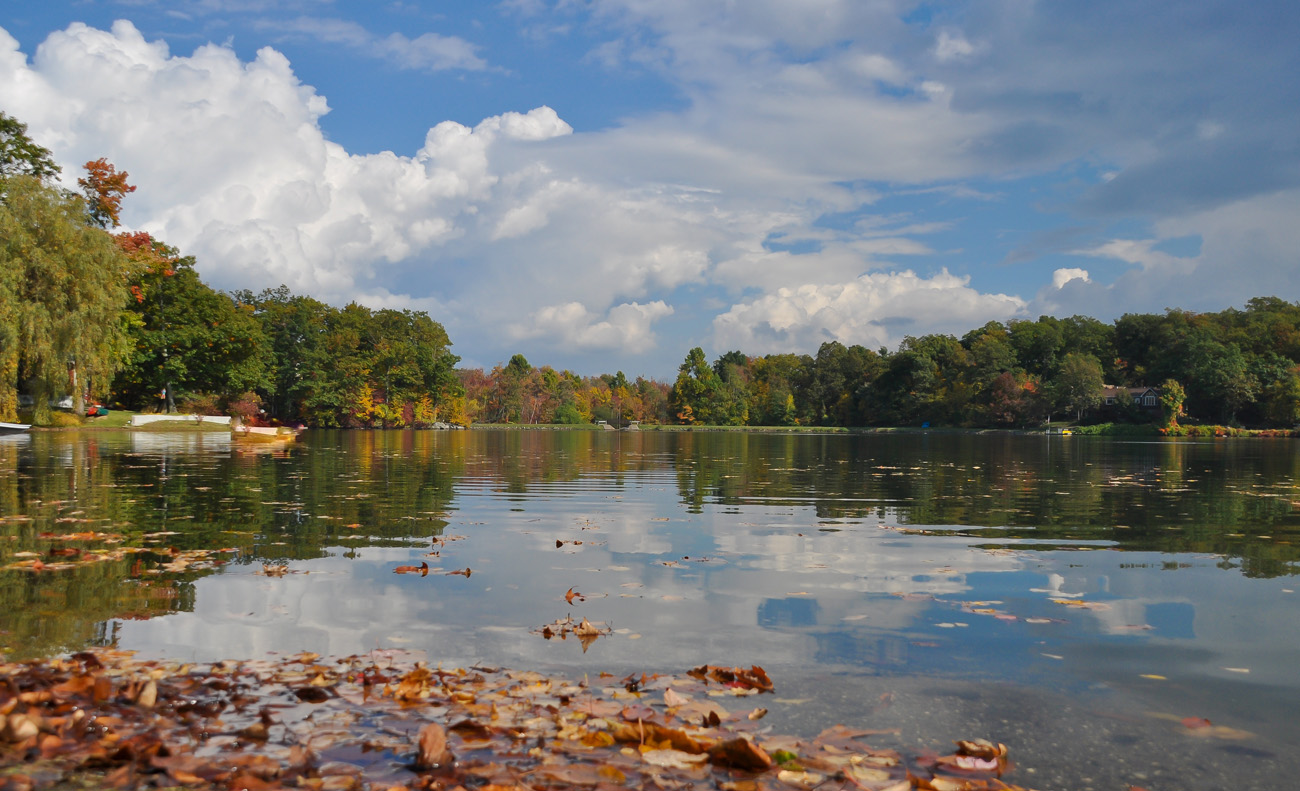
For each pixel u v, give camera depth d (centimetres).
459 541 772
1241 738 321
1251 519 1004
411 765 277
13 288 2847
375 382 8638
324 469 1717
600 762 285
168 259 5088
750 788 266
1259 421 8556
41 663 382
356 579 588
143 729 305
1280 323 9481
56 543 725
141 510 960
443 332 9781
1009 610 520
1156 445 4497
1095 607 531
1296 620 500
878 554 732
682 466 2078
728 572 639
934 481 1616
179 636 435
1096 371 8625
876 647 438
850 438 6038
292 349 7575
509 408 12150
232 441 3008
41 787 255
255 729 304
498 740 303
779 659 414
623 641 441
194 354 5281
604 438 5669
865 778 276
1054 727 330
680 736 301
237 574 598
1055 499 1252
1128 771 290
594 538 808
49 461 1750
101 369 3125
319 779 264
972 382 9600
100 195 4366
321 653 408
